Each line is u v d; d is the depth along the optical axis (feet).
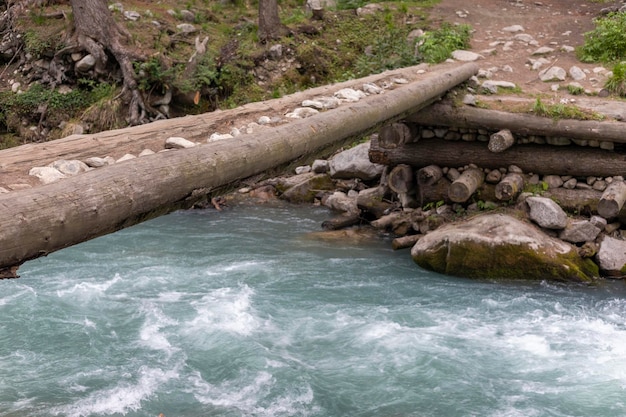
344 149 45.42
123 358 22.89
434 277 30.73
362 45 55.77
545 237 30.76
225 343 23.84
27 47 51.65
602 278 30.40
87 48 49.19
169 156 15.80
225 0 60.03
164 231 37.19
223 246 34.68
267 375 21.86
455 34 49.08
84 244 34.76
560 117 32.76
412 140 35.55
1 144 48.80
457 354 23.36
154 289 28.71
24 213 11.73
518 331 25.30
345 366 22.52
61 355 23.03
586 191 32.76
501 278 30.25
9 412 19.67
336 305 27.43
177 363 22.59
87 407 20.07
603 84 39.60
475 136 35.09
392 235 36.35
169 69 48.24
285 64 53.11
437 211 35.24
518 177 33.53
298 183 43.39
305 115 24.16
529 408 20.13
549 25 53.88
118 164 14.65
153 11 55.52
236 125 22.34
